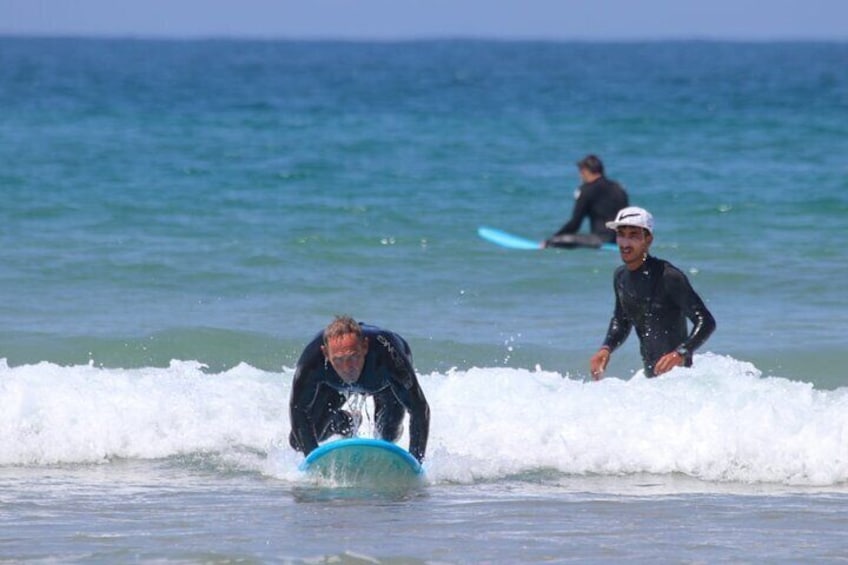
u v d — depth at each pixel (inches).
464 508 1012.5
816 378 1464.1
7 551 881.5
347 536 924.0
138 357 1546.5
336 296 1876.2
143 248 2187.5
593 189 2361.0
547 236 2588.6
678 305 1243.2
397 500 1040.2
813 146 4298.7
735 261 2150.6
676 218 2687.0
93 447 1184.8
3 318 1695.4
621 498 1050.7
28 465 1155.3
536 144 4478.3
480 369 1381.6
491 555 878.4
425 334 1654.8
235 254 2150.6
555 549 894.4
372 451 1064.2
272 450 1173.7
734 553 888.3
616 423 1205.7
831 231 2472.9
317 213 2672.2
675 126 5265.8
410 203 2910.9
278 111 6156.5
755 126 5201.8
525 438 1198.3
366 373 1043.3
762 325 1712.6
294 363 1533.0
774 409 1193.4
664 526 959.0
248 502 1028.5
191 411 1258.0
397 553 880.9
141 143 4185.5
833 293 1915.6
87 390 1278.3
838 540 924.0
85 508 1006.4
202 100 7130.9
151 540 910.4
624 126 5295.3
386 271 2063.2
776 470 1129.4
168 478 1112.2
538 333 1675.7
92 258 2090.3
